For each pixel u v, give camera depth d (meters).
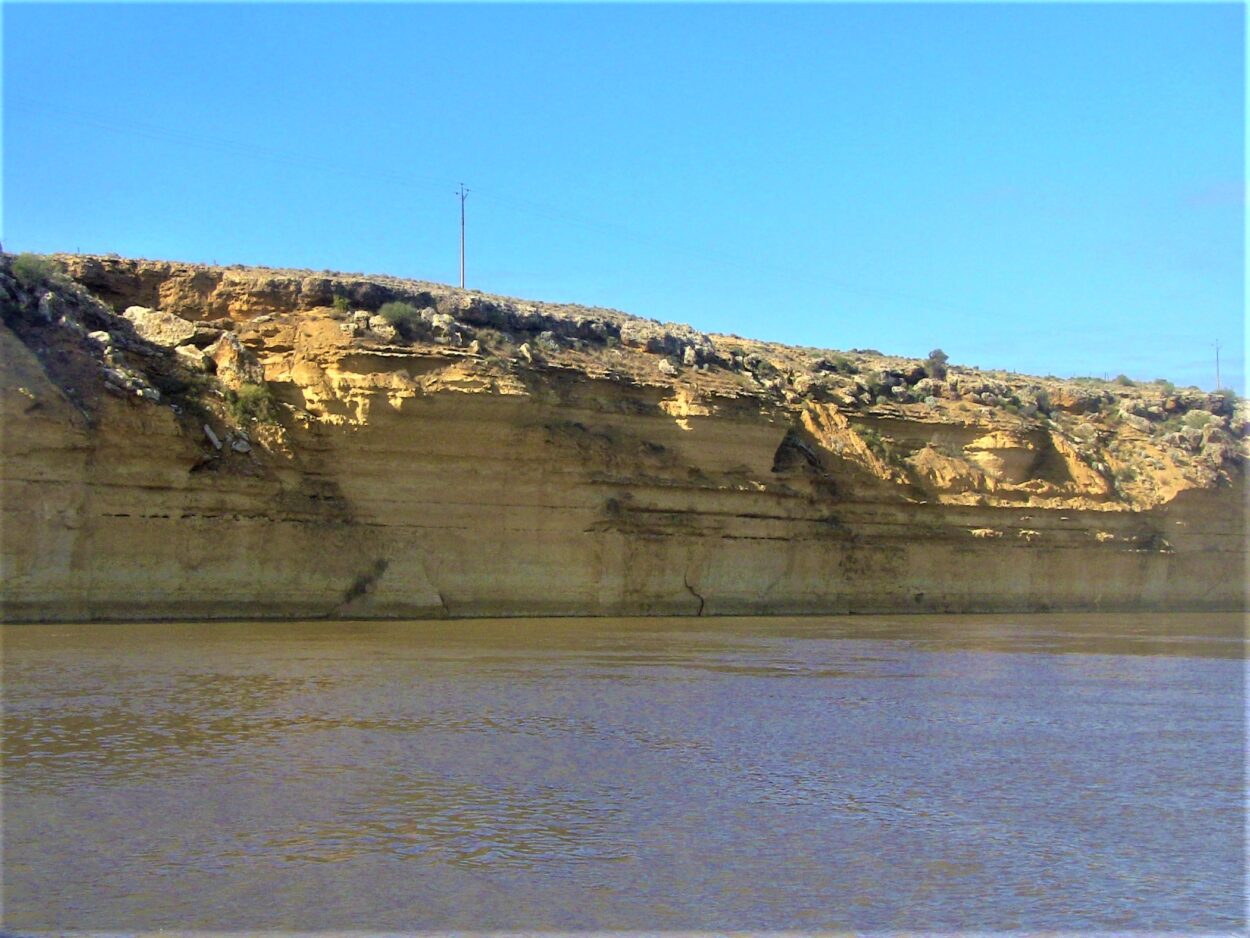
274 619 42.81
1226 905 13.30
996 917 12.80
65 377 40.41
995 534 65.31
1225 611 73.00
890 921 12.63
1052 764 20.30
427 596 46.59
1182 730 24.05
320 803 16.41
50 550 37.97
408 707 24.02
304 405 46.44
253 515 43.03
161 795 16.62
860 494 61.50
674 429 55.09
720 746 21.06
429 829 15.35
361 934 11.95
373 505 46.34
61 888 13.02
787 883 13.67
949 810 16.97
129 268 49.81
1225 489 75.06
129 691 24.81
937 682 30.89
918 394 72.56
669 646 38.16
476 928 12.17
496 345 52.56
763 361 67.38
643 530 52.62
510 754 19.78
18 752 18.88
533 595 49.44
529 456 49.41
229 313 49.56
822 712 25.16
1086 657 39.31
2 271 42.66
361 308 50.69
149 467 40.81
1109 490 70.94
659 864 14.22
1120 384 94.44
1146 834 15.93
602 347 58.66
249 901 12.72
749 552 56.09
